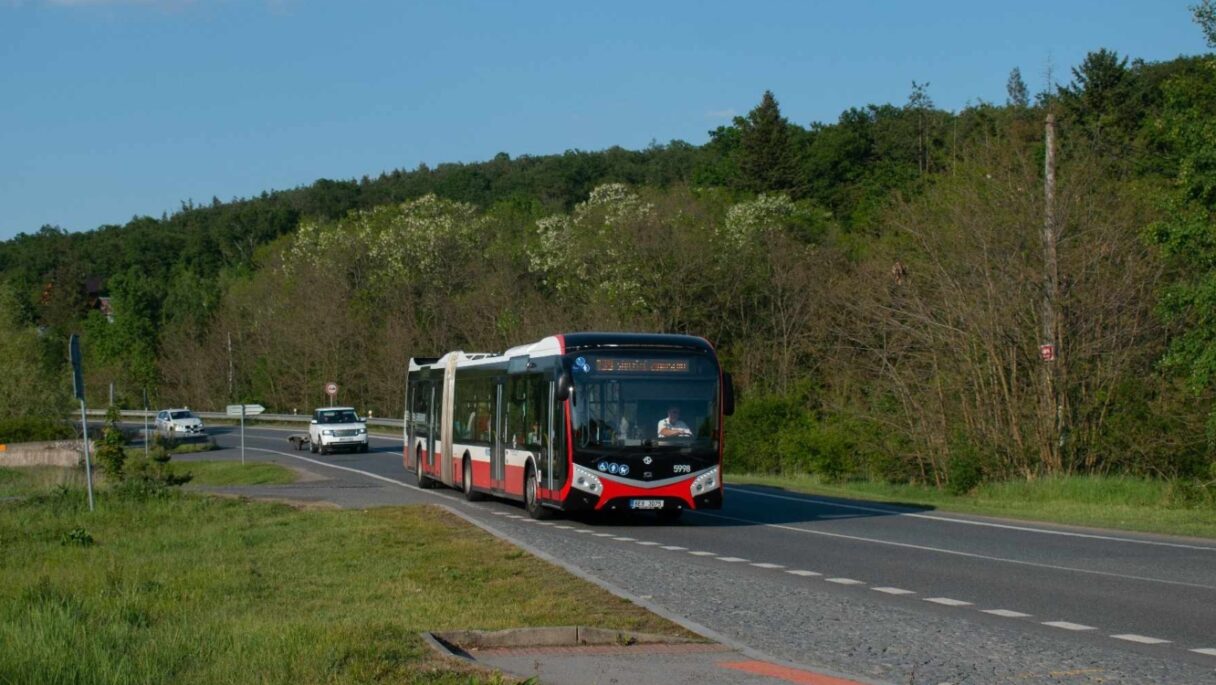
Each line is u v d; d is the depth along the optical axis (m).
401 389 74.12
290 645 9.13
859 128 94.62
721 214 67.44
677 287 59.19
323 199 155.75
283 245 106.75
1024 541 19.00
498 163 167.62
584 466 21.00
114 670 8.49
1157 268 32.50
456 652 9.55
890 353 36.59
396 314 77.62
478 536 17.83
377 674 8.24
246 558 15.87
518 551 15.98
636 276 59.88
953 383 34.00
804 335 56.62
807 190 88.62
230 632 9.98
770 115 89.94
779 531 20.80
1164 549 17.80
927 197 39.84
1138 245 32.75
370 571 14.34
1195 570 15.37
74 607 11.27
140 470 28.42
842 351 44.66
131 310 97.62
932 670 9.26
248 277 107.19
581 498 20.94
